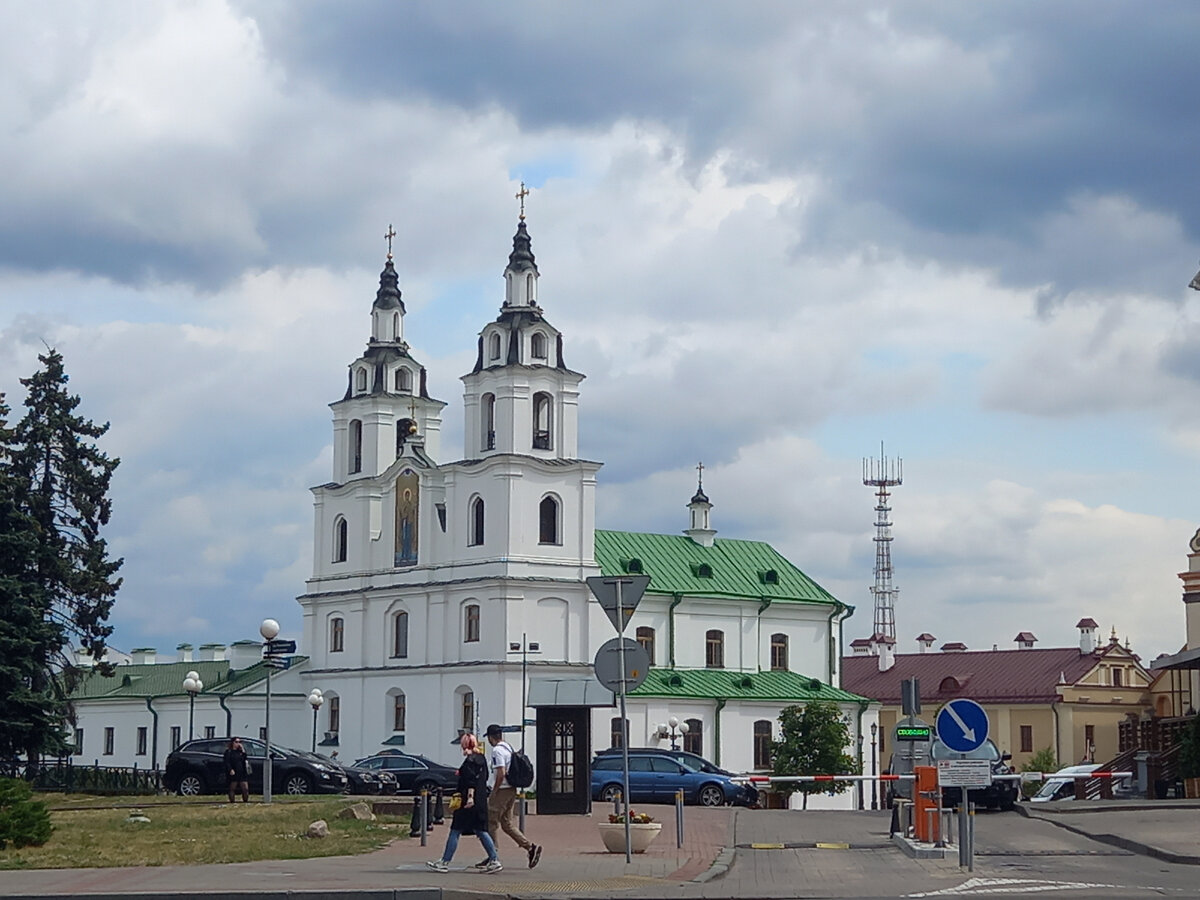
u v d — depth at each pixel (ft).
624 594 93.56
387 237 325.83
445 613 289.53
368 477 309.63
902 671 376.68
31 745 201.16
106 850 96.32
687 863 92.79
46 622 210.79
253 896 70.44
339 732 304.91
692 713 295.07
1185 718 203.10
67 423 236.63
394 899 71.51
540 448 289.53
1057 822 134.82
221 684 319.27
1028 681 351.05
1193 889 78.02
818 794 282.15
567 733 147.23
